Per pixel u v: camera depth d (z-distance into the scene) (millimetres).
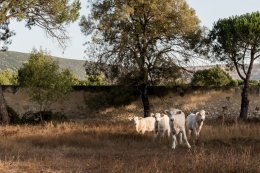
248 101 27703
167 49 26734
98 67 26453
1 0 21688
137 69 25703
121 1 25156
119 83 26266
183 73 27406
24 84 25172
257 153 12836
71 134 17484
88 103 28969
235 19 27672
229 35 26188
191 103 30016
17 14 21891
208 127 18422
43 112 27109
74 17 23891
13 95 29203
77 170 10188
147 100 28078
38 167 10500
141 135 17719
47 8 23469
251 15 27562
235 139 15555
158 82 27312
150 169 9898
